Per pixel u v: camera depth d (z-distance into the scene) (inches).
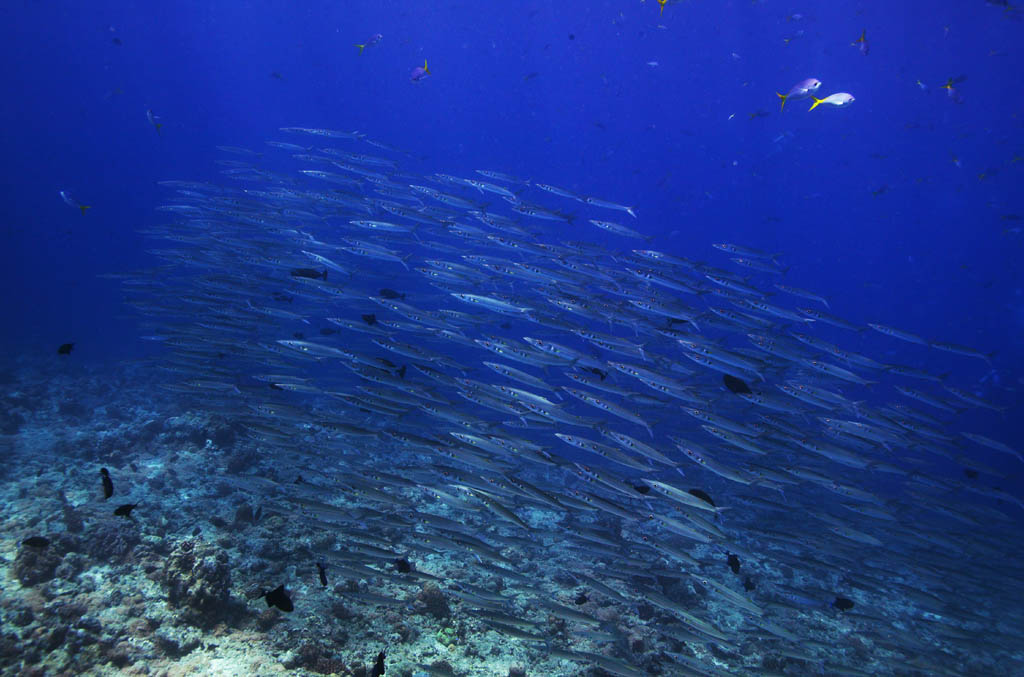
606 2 3029.0
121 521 385.7
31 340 1154.7
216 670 271.0
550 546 483.5
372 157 832.9
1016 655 461.1
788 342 564.7
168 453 565.3
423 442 376.8
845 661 399.2
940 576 477.7
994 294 2513.5
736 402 598.9
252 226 763.4
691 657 364.5
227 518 437.1
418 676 282.2
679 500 332.8
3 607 278.5
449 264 609.3
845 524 430.3
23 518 388.2
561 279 611.2
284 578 360.5
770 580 513.3
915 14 2188.7
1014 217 1195.3
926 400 588.4
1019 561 590.2
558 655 279.0
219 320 563.8
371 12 3796.8
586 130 4783.5
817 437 516.7
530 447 372.5
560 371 453.1
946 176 3316.9
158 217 2709.2
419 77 695.7
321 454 480.4
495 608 355.6
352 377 655.1
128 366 959.0
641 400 466.6
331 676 277.7
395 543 428.8
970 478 547.2
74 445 554.9
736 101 3745.1
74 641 268.7
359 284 784.3
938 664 407.8
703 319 574.9
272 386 456.1
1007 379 1311.5
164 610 304.5
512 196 687.1
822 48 2827.3
